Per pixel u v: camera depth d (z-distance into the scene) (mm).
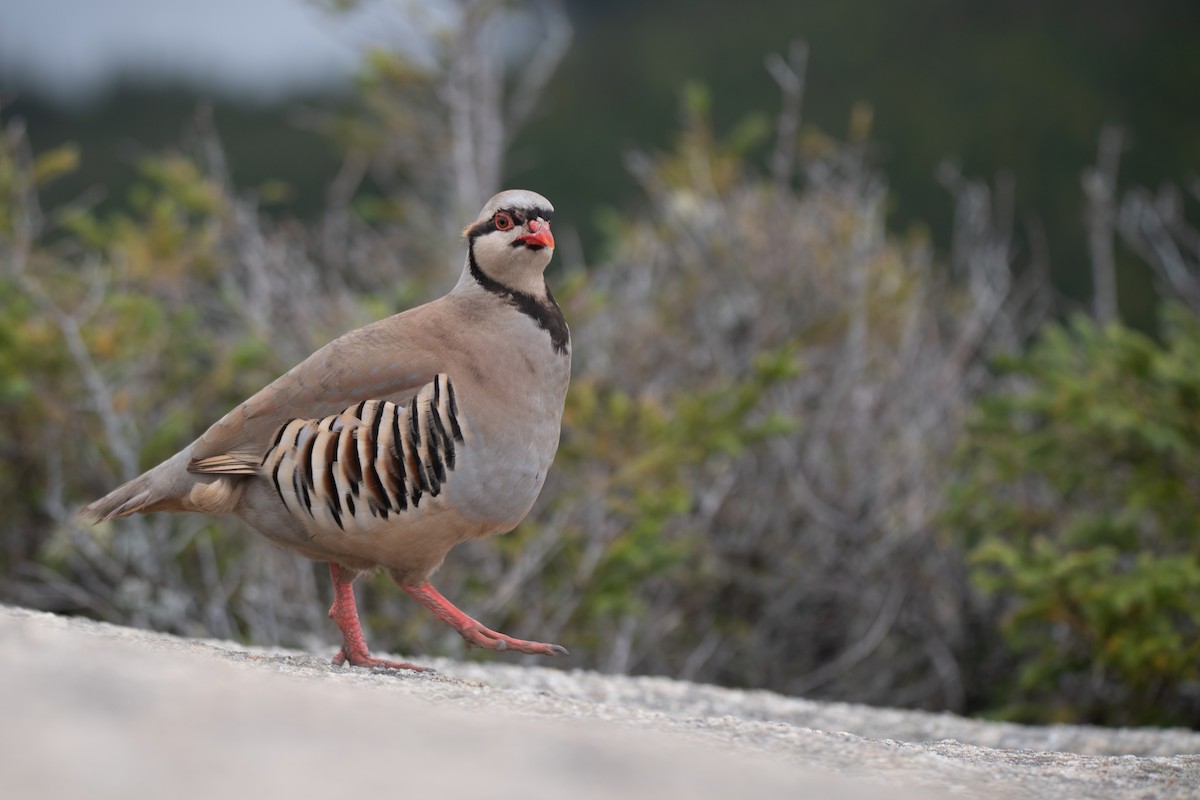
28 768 3404
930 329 16297
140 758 3627
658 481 12953
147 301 13234
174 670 4895
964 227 20641
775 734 5766
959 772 5262
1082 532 12383
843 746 5605
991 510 13227
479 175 18203
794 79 16875
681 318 15820
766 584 14328
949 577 14055
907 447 14422
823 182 16875
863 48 29328
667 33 30906
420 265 17078
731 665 14430
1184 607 11125
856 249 15656
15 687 4207
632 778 4176
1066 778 5355
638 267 16719
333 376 7473
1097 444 12562
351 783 3686
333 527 7480
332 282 15500
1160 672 11367
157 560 12734
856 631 14461
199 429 13711
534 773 4059
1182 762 5949
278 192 16438
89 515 8031
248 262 14734
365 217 17797
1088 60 28094
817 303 15812
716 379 14719
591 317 14766
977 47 29062
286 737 4078
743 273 15805
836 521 14281
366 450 7320
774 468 14602
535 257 7789
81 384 13078
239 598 13016
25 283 13195
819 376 15500
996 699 13695
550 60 20172
